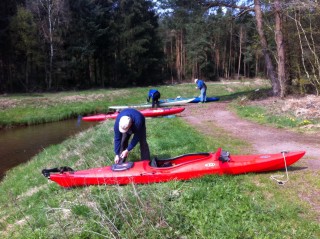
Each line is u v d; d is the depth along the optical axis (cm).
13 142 1483
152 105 1675
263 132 1025
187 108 1716
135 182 601
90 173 627
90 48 3753
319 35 1714
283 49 1712
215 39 5397
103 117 1652
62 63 3484
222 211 477
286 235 415
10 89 3334
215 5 2012
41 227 519
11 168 1102
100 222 464
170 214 477
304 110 1249
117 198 532
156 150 821
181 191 554
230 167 608
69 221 505
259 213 468
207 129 1102
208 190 546
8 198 771
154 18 4625
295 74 1838
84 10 3825
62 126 1859
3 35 3133
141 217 468
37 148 1360
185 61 5784
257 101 1722
